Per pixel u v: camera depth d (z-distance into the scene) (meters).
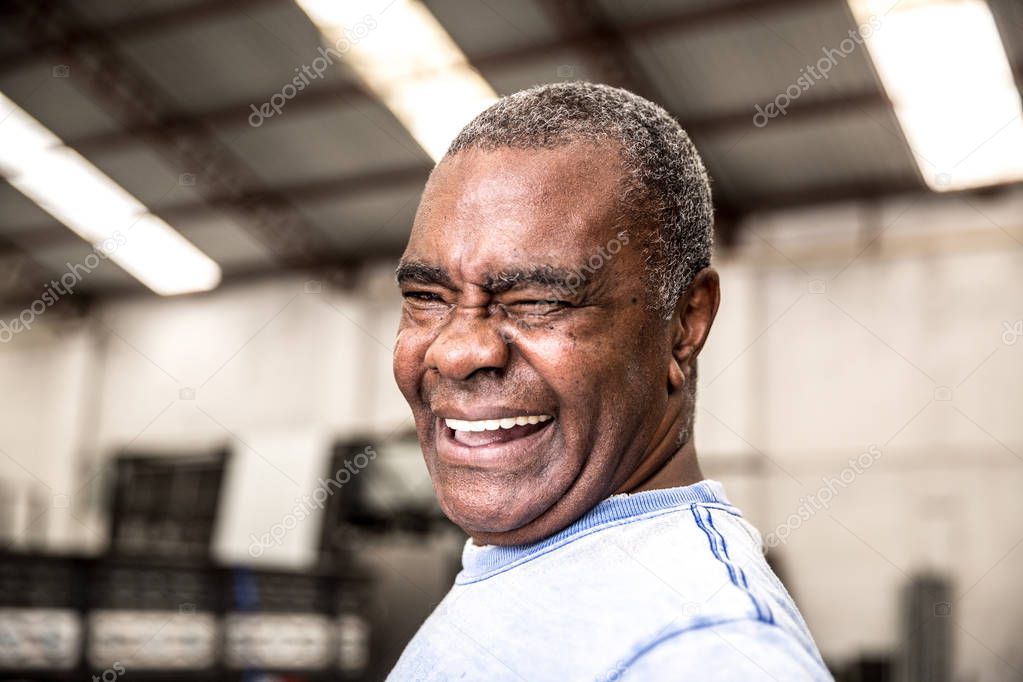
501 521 0.82
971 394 9.33
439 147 9.59
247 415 12.12
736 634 0.65
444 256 0.81
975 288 9.52
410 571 6.68
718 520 0.83
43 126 10.16
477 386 0.81
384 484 7.03
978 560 8.94
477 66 8.67
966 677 8.71
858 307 9.89
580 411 0.79
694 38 8.01
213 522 8.09
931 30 7.59
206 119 9.82
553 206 0.78
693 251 0.90
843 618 9.16
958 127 8.66
